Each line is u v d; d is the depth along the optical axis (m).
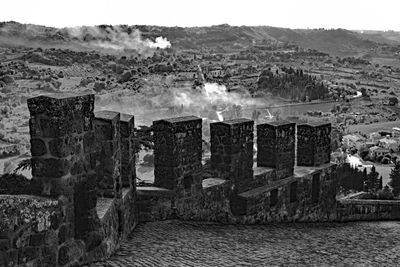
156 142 13.46
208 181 15.12
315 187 18.97
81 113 9.09
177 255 10.52
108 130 10.68
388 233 17.67
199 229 13.45
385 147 78.81
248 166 15.92
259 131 17.27
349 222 20.02
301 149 19.27
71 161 8.77
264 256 11.49
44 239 8.09
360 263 12.06
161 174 13.52
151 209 13.19
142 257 10.08
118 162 11.21
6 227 7.34
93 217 9.35
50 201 8.24
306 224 17.94
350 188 45.62
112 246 10.32
